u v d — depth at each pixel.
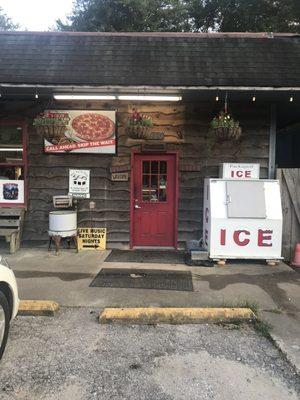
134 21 21.00
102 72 7.03
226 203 6.91
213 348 3.87
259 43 7.75
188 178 8.01
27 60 7.33
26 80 6.82
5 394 3.07
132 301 5.05
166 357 3.68
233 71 7.04
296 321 4.51
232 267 6.75
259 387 3.21
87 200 8.08
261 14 20.83
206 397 3.06
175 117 7.93
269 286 5.74
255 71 7.04
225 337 4.11
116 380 3.29
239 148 7.94
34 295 5.25
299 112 9.35
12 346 3.86
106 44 7.75
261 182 7.03
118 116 7.96
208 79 6.84
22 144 8.05
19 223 7.87
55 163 8.05
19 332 4.17
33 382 3.24
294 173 7.33
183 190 8.03
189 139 7.94
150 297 5.20
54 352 3.75
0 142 8.09
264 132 7.91
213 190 7.00
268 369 3.49
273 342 4.00
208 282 5.88
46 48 7.64
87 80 6.82
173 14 22.11
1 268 3.72
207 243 7.15
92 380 3.29
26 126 7.98
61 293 5.34
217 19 23.17
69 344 3.91
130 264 6.87
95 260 7.12
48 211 8.10
